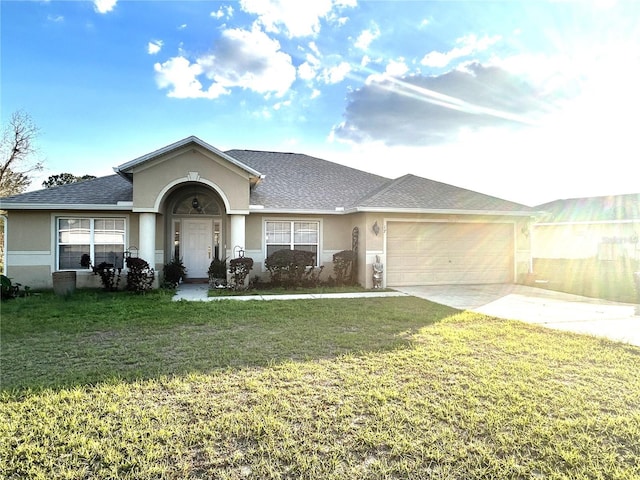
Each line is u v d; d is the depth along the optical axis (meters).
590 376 5.06
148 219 13.17
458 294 12.83
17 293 12.01
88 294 12.21
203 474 2.97
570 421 3.81
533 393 4.49
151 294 12.22
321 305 10.38
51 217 13.56
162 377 4.92
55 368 5.31
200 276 15.87
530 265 16.16
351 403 4.19
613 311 9.82
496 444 3.42
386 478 2.95
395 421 3.79
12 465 3.07
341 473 3.00
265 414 3.91
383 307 10.13
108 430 3.58
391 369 5.27
